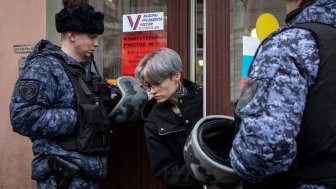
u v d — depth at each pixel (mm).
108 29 3074
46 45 2254
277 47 1258
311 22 1307
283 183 1312
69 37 2238
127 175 2969
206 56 2838
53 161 2084
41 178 2139
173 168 1875
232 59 2803
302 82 1223
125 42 3037
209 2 2824
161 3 2959
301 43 1250
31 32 3068
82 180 2129
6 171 3105
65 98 2121
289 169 1284
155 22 2971
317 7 1322
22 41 3078
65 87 2125
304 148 1261
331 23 1308
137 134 2943
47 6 3043
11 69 3086
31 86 2049
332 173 1235
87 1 3111
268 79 1227
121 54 3047
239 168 1244
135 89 2453
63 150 2100
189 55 2906
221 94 2814
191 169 1498
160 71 1919
